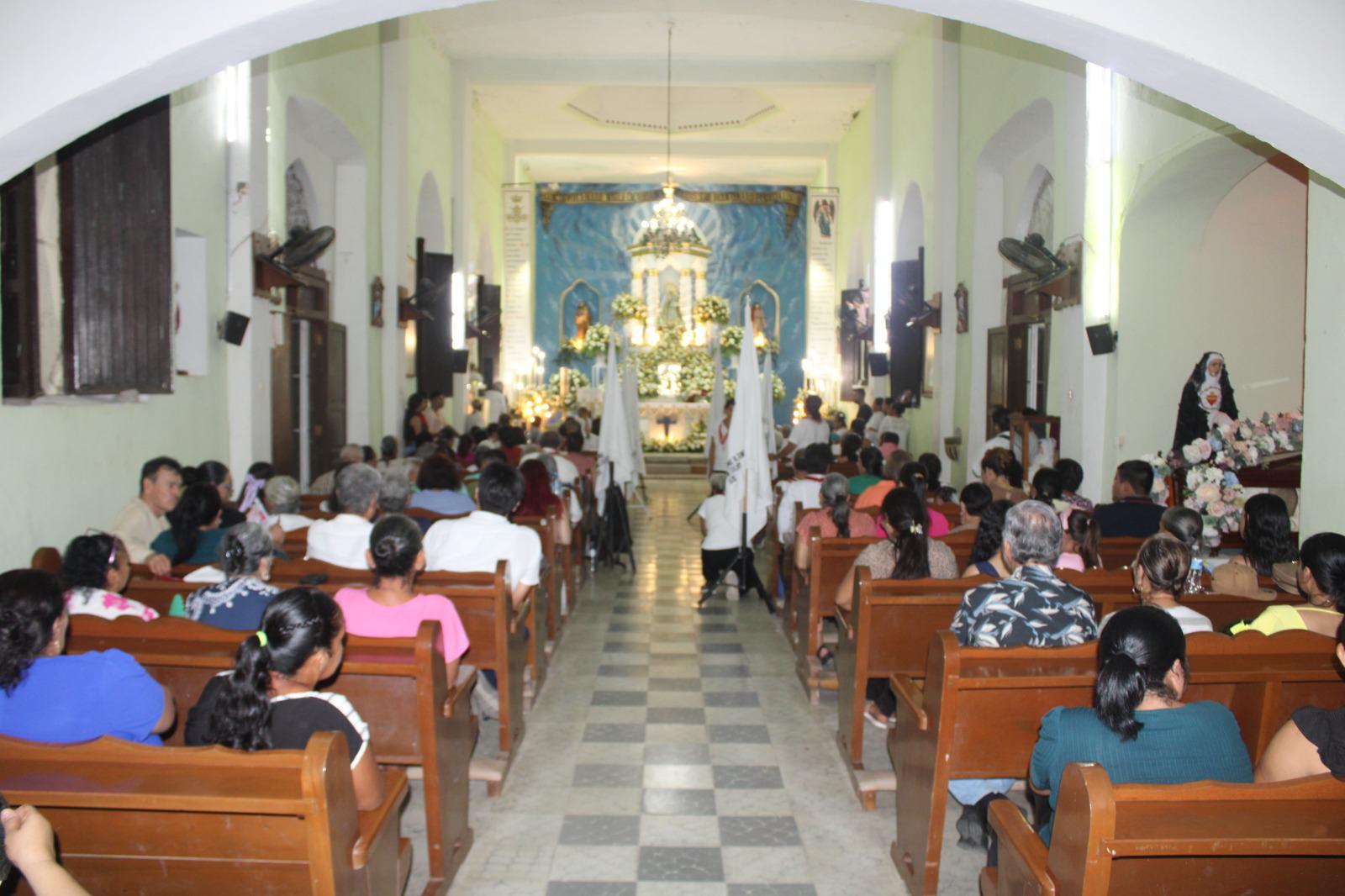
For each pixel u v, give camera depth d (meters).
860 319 18.38
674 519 13.90
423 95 14.44
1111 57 4.59
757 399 8.30
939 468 9.02
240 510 5.88
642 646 7.27
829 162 22.11
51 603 2.85
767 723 5.62
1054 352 9.30
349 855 2.50
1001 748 3.50
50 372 5.32
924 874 3.61
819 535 6.17
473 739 4.49
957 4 4.52
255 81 8.10
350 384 12.18
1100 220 8.06
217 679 2.97
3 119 4.09
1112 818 2.13
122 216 5.87
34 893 2.04
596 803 4.54
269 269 8.38
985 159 11.99
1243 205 7.58
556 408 21.44
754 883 3.84
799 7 14.09
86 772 2.38
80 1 4.14
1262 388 7.86
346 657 3.59
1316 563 3.62
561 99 18.98
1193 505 6.09
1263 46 4.32
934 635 3.55
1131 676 2.61
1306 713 2.57
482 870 3.92
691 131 21.00
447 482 6.65
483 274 20.27
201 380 7.62
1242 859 2.30
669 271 24.34
